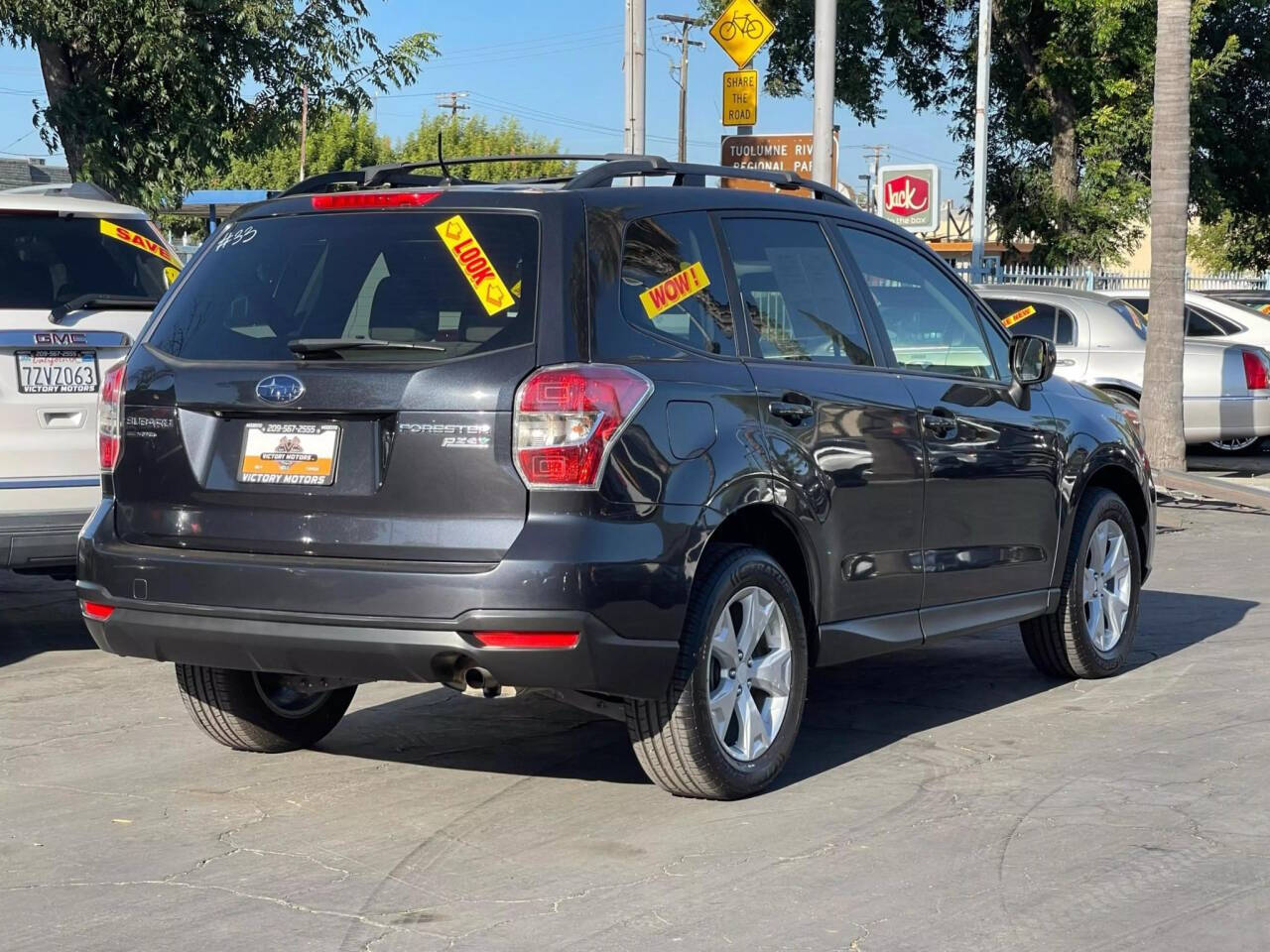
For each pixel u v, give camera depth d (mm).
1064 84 33406
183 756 5719
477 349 4574
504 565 4406
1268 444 19141
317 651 4578
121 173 15039
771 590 5098
